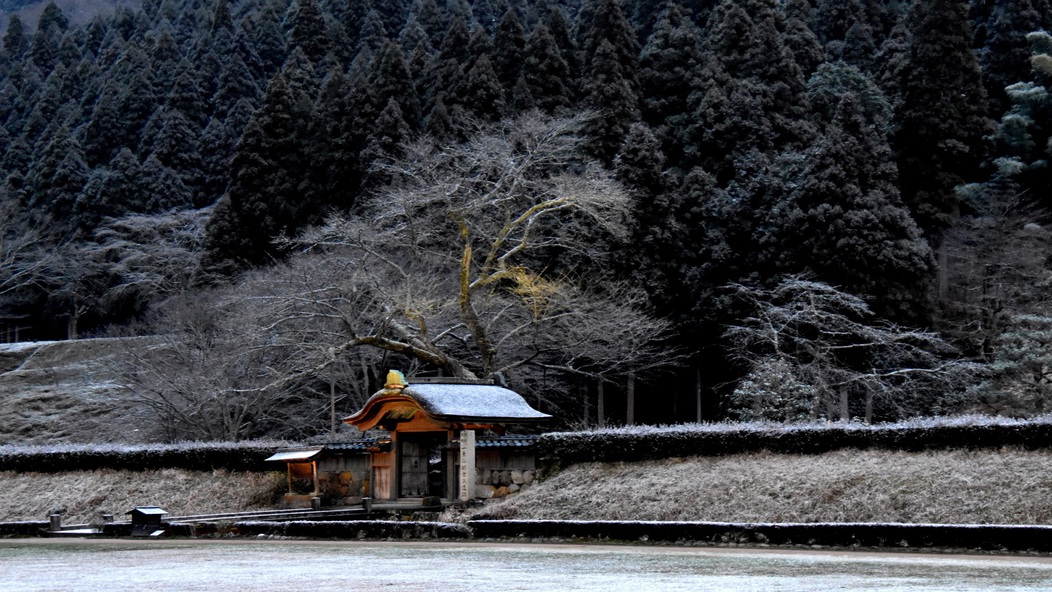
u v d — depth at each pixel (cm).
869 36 7206
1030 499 2067
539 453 2727
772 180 4853
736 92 5734
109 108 8600
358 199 5650
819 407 3856
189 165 7956
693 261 4850
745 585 1394
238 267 5850
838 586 1380
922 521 2108
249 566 1714
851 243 4353
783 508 2261
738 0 6988
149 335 4903
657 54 6550
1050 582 1426
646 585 1397
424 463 2822
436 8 9250
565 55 6888
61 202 7712
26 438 4762
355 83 6475
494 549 2067
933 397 4178
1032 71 6216
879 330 4059
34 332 7506
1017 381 3775
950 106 5416
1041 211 5434
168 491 2973
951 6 5619
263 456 2995
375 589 1370
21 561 1886
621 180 4778
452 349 4197
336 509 2734
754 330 4050
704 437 2552
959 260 4938
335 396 4416
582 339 3834
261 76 9119
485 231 3997
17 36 12619
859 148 4628
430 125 5878
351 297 3650
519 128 4591
